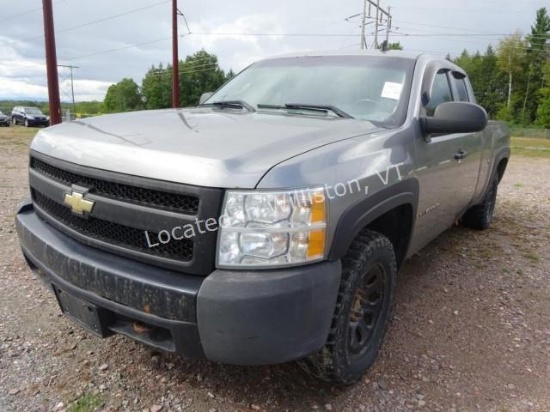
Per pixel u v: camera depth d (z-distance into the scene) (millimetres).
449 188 3463
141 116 2803
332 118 2793
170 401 2312
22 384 2381
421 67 3248
